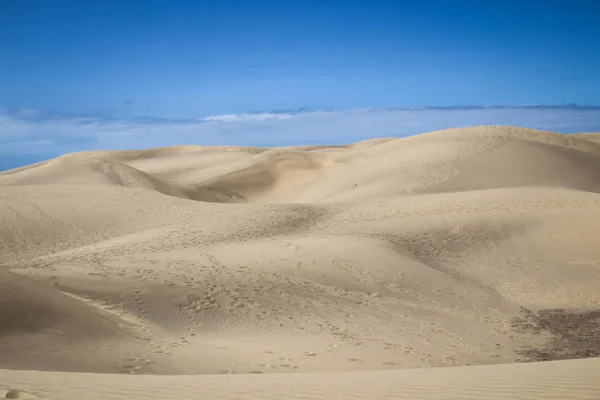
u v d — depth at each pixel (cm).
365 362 949
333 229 2188
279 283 1428
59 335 844
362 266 1628
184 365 820
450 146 4053
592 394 485
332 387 561
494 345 1155
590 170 3700
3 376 568
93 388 528
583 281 1669
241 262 1599
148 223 2531
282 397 519
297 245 1823
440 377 601
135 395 510
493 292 1587
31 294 917
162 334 1008
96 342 865
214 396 519
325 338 1101
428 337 1170
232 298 1282
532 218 2203
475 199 2586
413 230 2123
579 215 2195
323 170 4794
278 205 2716
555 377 557
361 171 4194
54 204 2772
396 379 602
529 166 3569
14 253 2105
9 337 793
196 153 8206
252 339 1061
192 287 1306
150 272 1392
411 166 3847
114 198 2959
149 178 4709
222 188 4875
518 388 519
